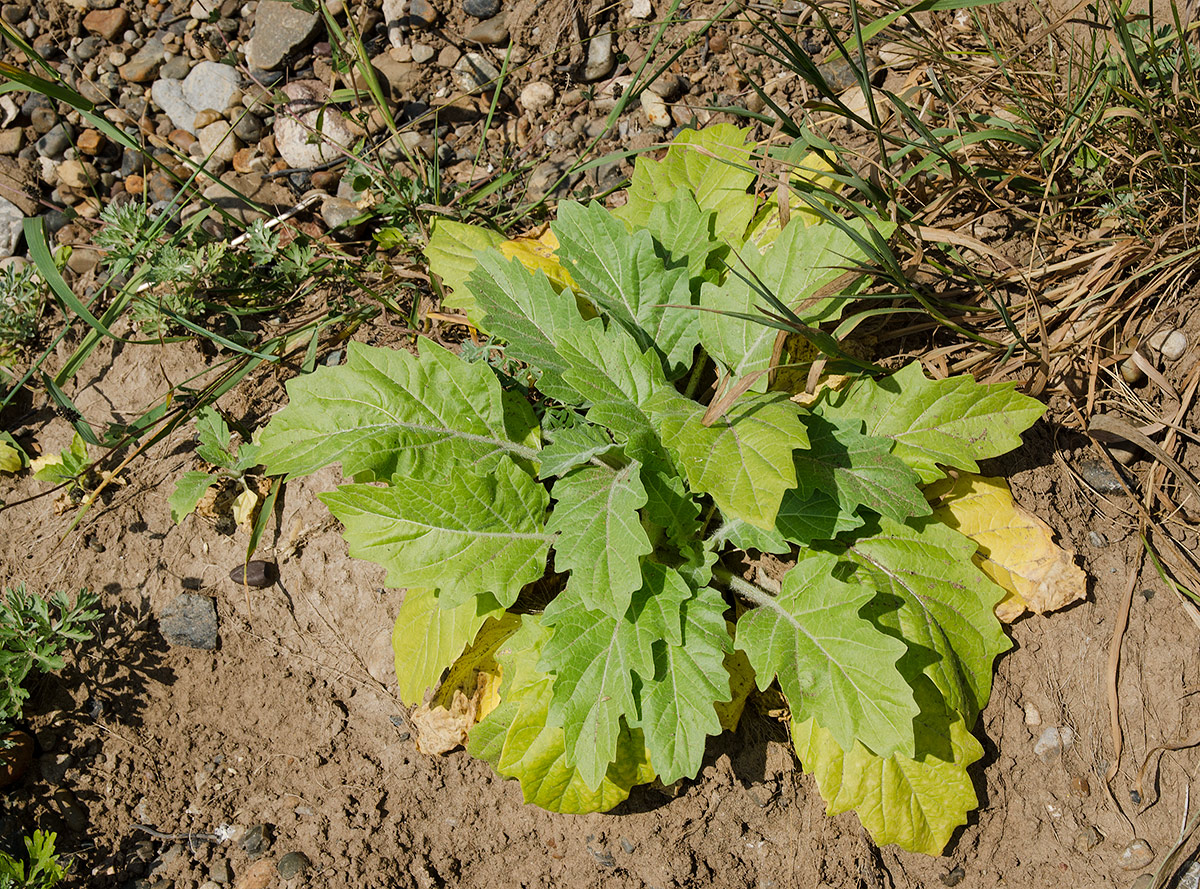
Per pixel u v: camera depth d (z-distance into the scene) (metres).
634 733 0.97
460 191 1.18
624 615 0.94
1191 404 1.02
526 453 1.01
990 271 1.06
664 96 1.20
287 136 1.22
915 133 1.10
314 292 1.16
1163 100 1.06
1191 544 1.01
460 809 1.02
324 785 1.04
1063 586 0.98
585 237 1.01
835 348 0.95
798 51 1.01
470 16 1.24
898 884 0.99
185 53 1.25
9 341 1.15
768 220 1.06
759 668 0.94
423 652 0.99
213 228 1.19
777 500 0.88
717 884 0.99
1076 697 0.99
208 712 1.05
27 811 1.03
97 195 1.21
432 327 1.11
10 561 1.09
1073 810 0.98
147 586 1.07
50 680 1.06
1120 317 1.04
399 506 0.95
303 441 0.98
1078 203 1.07
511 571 0.96
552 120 1.21
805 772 0.99
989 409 0.97
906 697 0.91
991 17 1.16
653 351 0.97
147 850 1.03
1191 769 0.98
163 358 1.13
